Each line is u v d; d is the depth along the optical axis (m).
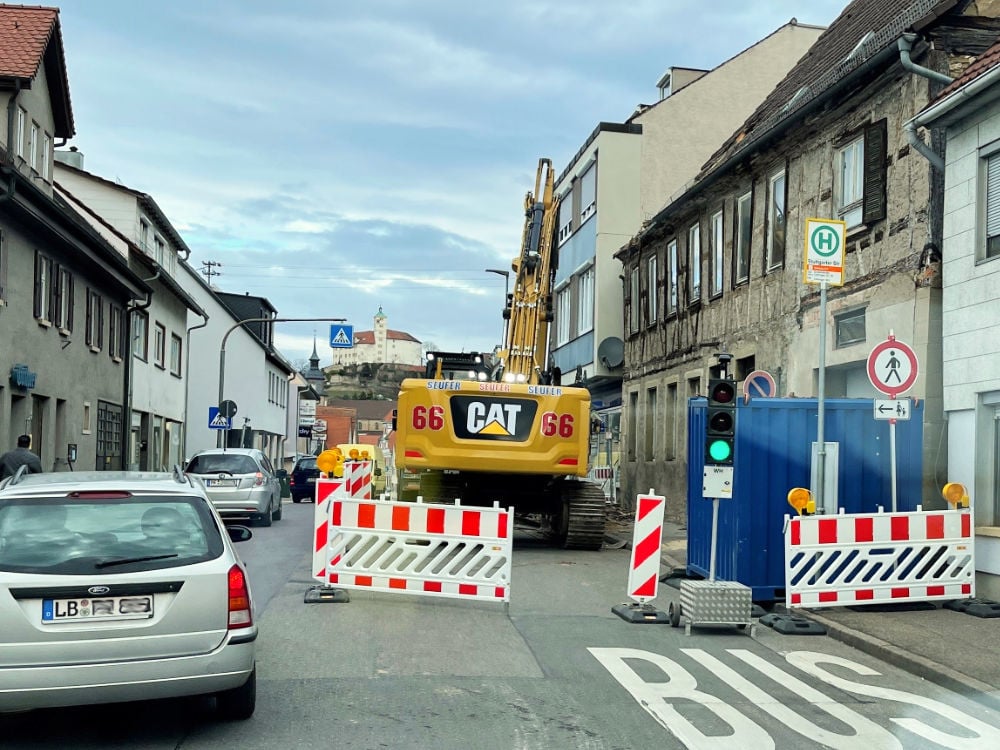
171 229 39.53
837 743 6.15
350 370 191.12
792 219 18.56
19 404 21.69
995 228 12.05
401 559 11.28
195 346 49.22
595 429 18.17
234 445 51.38
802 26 32.69
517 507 18.33
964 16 13.82
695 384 24.45
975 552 11.95
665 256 26.81
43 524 5.92
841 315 16.52
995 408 12.09
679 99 32.00
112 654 5.68
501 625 10.08
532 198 19.17
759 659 8.74
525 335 18.86
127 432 31.39
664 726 6.43
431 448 16.67
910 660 8.42
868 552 10.95
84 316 26.75
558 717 6.59
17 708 5.55
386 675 7.69
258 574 13.56
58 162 34.38
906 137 14.41
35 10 23.80
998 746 6.18
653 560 10.56
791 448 12.12
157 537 6.03
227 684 5.95
